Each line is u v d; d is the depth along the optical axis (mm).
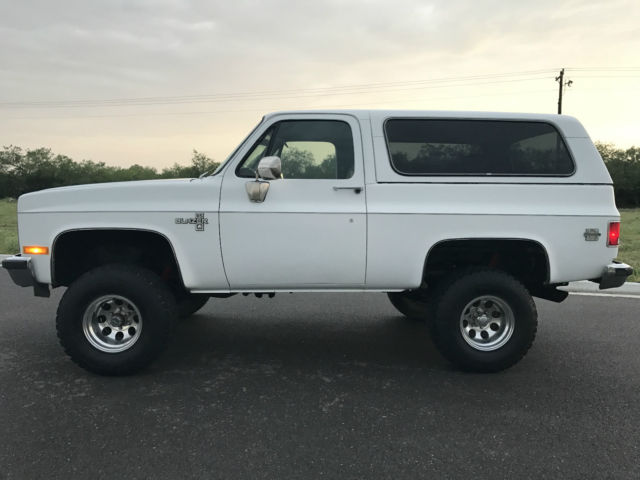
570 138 3742
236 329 4945
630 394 3346
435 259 4039
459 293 3609
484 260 4055
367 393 3352
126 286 3506
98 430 2797
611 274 3652
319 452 2570
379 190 3602
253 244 3580
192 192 3584
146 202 3561
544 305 5902
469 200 3619
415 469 2418
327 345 4445
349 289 3732
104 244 3945
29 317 5305
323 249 3598
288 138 3744
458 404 3176
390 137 3713
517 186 3643
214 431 2793
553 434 2775
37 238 3572
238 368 3842
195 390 3393
